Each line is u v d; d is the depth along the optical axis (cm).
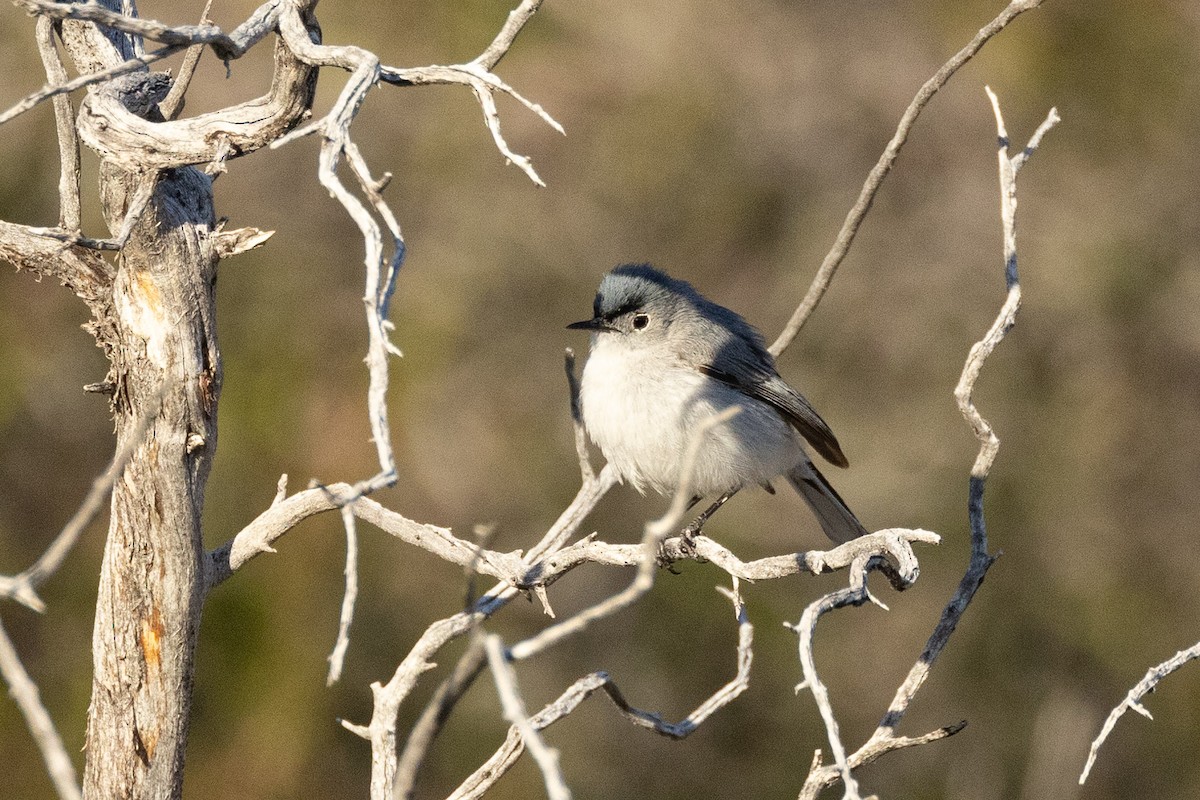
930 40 1683
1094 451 1550
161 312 489
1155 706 1457
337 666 327
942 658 1459
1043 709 1441
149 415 332
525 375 1473
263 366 1348
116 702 501
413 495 1383
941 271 1603
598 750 1391
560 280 1506
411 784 338
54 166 1285
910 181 1642
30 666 1198
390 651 1314
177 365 490
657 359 792
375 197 387
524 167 452
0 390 1287
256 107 472
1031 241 1614
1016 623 1480
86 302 501
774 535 1452
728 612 1420
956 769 1414
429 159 1497
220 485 1280
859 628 1466
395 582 1341
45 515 1292
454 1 1499
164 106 502
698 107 1573
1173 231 1636
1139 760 1436
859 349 1579
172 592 498
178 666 502
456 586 1356
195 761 1184
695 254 1586
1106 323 1594
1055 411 1558
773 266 1606
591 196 1545
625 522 1452
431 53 1494
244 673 1211
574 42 1562
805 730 1411
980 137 1652
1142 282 1592
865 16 1683
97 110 467
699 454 777
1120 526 1534
